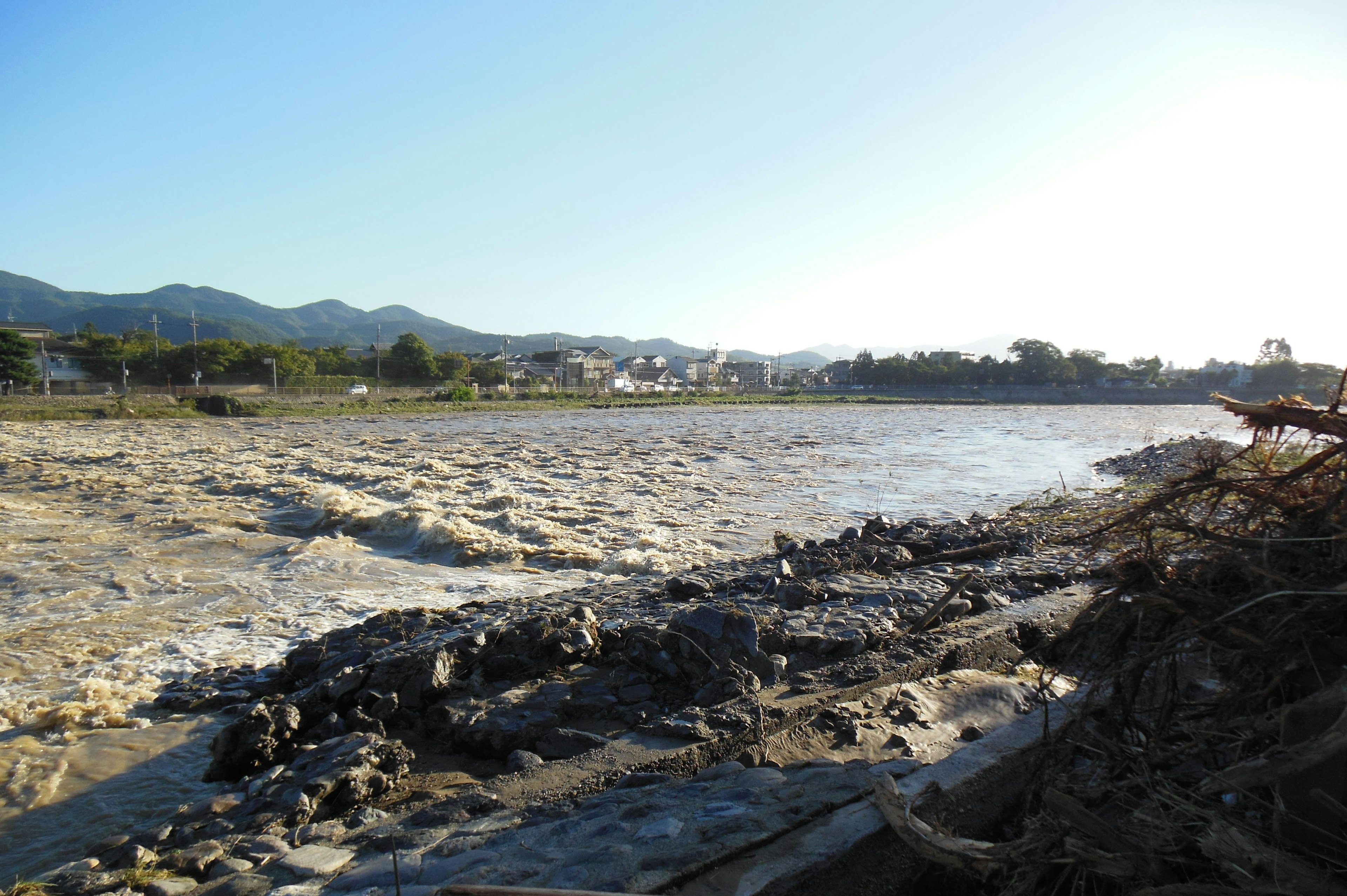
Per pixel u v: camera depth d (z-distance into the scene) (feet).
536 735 15.85
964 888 11.08
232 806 14.74
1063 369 420.36
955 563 27.96
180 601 33.22
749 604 21.99
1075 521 29.91
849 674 16.89
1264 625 10.20
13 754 19.01
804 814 11.16
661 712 16.34
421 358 364.58
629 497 64.64
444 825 12.18
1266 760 8.90
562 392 343.26
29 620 30.35
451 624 23.84
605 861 10.06
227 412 192.44
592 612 21.88
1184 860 8.91
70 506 58.18
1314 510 10.89
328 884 10.55
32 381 234.79
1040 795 11.84
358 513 52.29
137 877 12.12
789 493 68.59
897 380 463.42
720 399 358.64
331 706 18.29
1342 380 11.06
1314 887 7.80
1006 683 16.88
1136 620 11.58
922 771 12.59
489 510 56.54
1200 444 13.42
